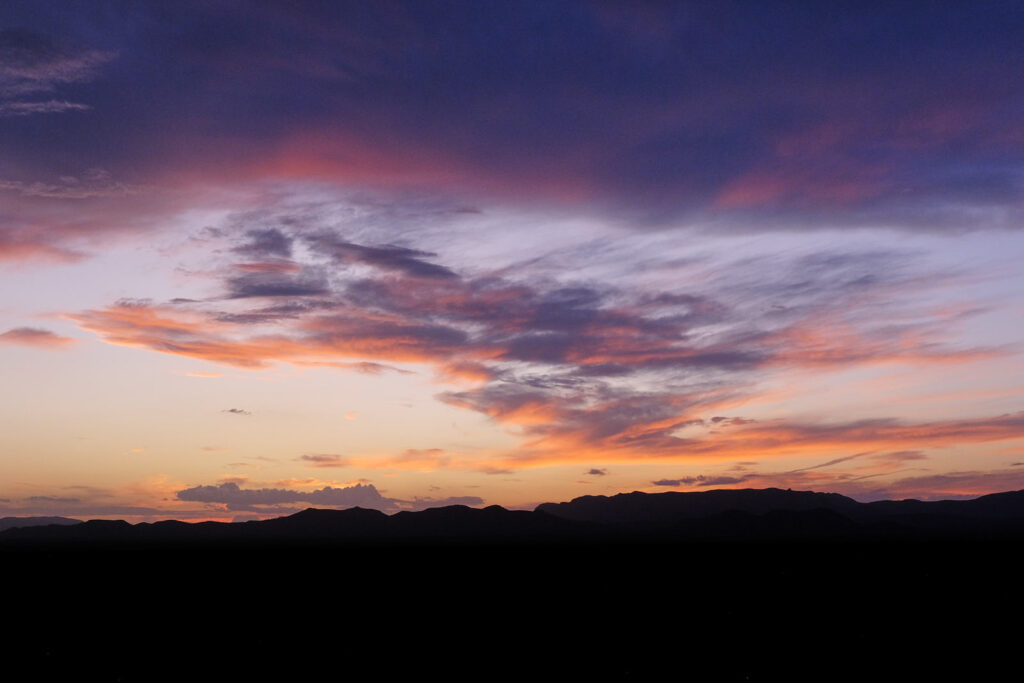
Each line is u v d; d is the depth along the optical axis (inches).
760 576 3799.2
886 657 1672.0
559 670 1581.0
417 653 1777.8
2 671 1632.6
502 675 1542.8
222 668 1641.2
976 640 1855.3
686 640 1900.8
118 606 2802.7
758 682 1461.6
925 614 2297.0
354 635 2044.8
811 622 2175.2
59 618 2476.6
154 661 1716.3
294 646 1887.3
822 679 1482.5
